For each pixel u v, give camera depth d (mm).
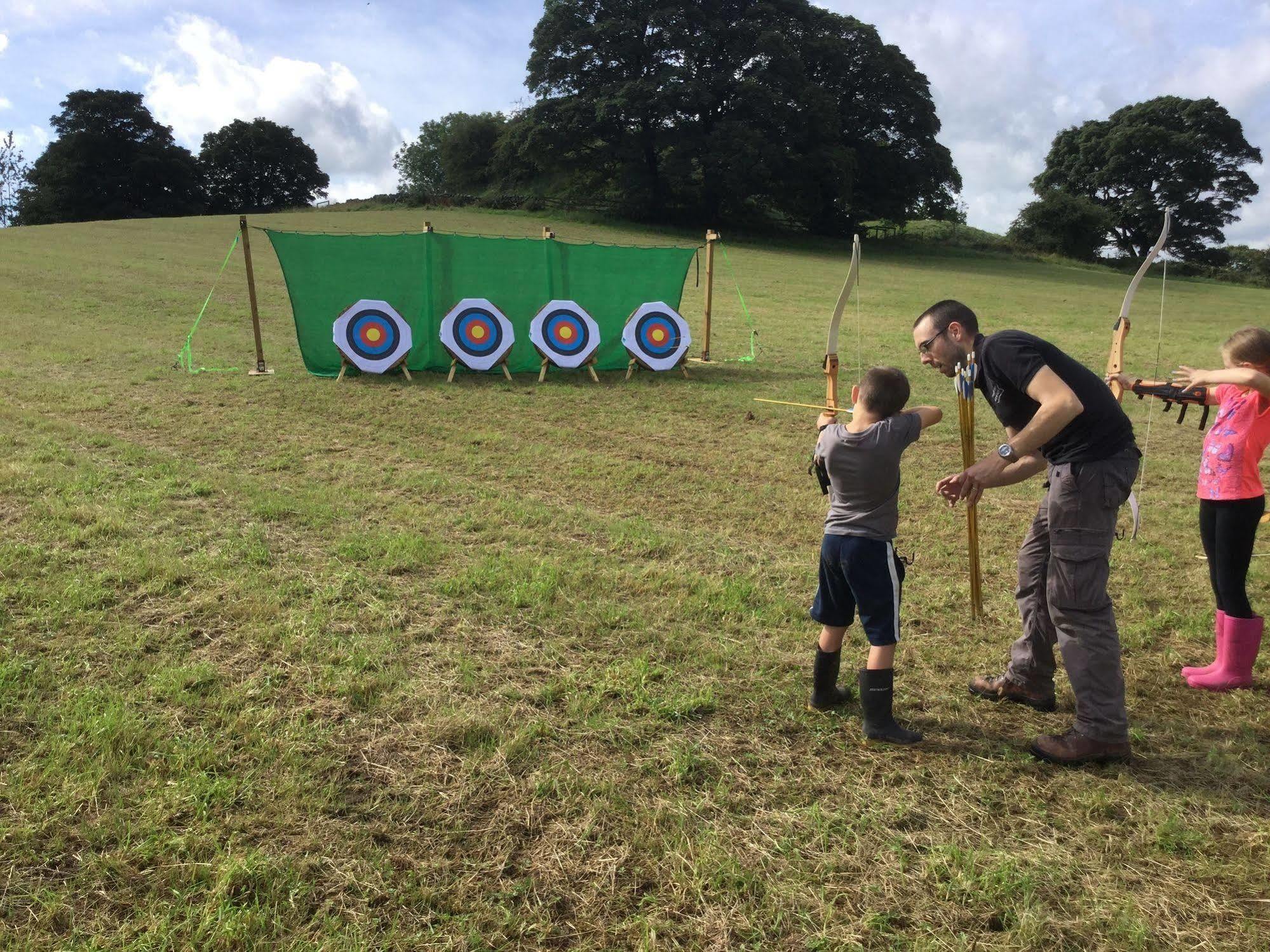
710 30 48562
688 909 2273
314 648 3570
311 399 9266
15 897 2199
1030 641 3354
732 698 3383
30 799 2529
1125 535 5676
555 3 49031
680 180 48875
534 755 2920
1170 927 2240
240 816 2525
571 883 2348
